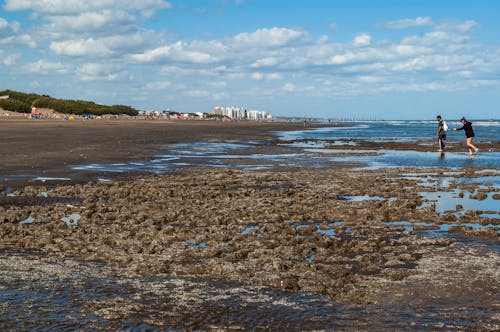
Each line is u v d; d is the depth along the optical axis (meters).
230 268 8.54
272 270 8.48
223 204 14.68
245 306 6.86
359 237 11.16
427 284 7.80
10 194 16.14
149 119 134.75
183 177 20.66
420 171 23.62
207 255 9.45
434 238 10.72
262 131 73.12
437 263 8.98
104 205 14.30
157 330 6.05
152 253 9.69
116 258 9.20
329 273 8.43
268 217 13.01
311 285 7.73
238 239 10.67
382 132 77.31
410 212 13.78
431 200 16.03
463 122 32.00
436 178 21.23
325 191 17.48
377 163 27.61
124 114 157.25
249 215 13.25
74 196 15.95
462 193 17.22
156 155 29.98
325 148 39.56
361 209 13.99
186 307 6.80
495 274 8.32
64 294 7.22
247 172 22.64
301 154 33.28
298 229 11.59
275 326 6.20
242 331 6.05
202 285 7.75
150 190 17.08
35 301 6.92
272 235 11.02
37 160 25.03
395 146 42.25
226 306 6.85
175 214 13.13
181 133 56.62
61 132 49.28
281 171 23.41
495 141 49.19
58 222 12.20
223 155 31.62
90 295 7.20
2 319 6.27
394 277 8.18
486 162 28.27
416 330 6.09
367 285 7.76
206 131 65.00
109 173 21.44
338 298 7.20
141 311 6.63
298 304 6.97
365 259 9.23
